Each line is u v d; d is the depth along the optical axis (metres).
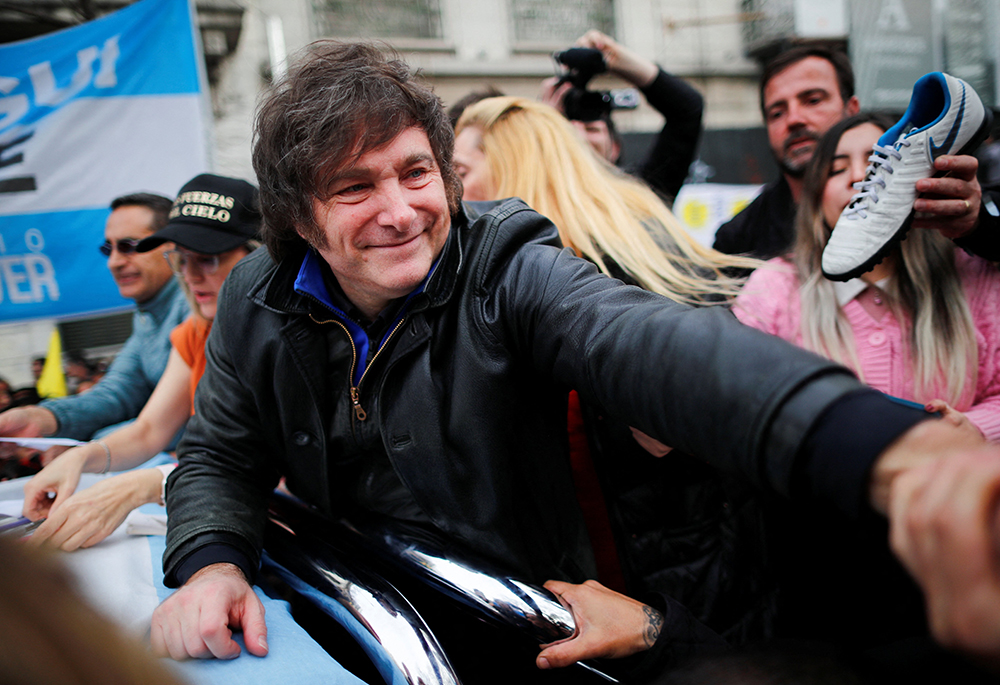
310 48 0.89
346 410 1.03
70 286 2.76
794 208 2.32
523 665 1.07
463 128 1.63
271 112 0.87
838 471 0.51
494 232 0.94
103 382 2.32
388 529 1.09
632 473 1.14
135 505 1.20
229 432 1.09
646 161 2.48
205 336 1.74
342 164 0.82
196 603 0.85
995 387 1.42
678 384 0.65
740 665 0.68
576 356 0.80
